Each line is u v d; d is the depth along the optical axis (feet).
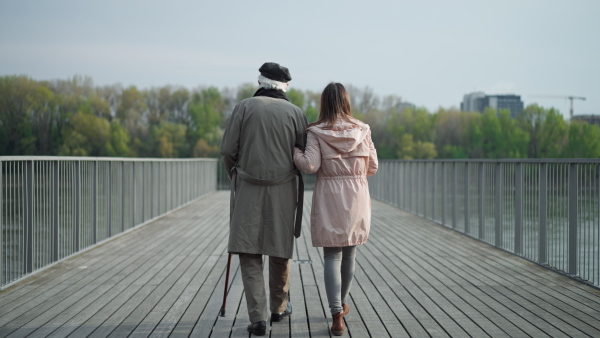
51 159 16.72
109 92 153.58
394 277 15.74
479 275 15.94
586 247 14.44
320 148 10.84
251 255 10.82
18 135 133.59
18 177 14.76
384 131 165.99
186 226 27.89
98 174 21.21
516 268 16.96
